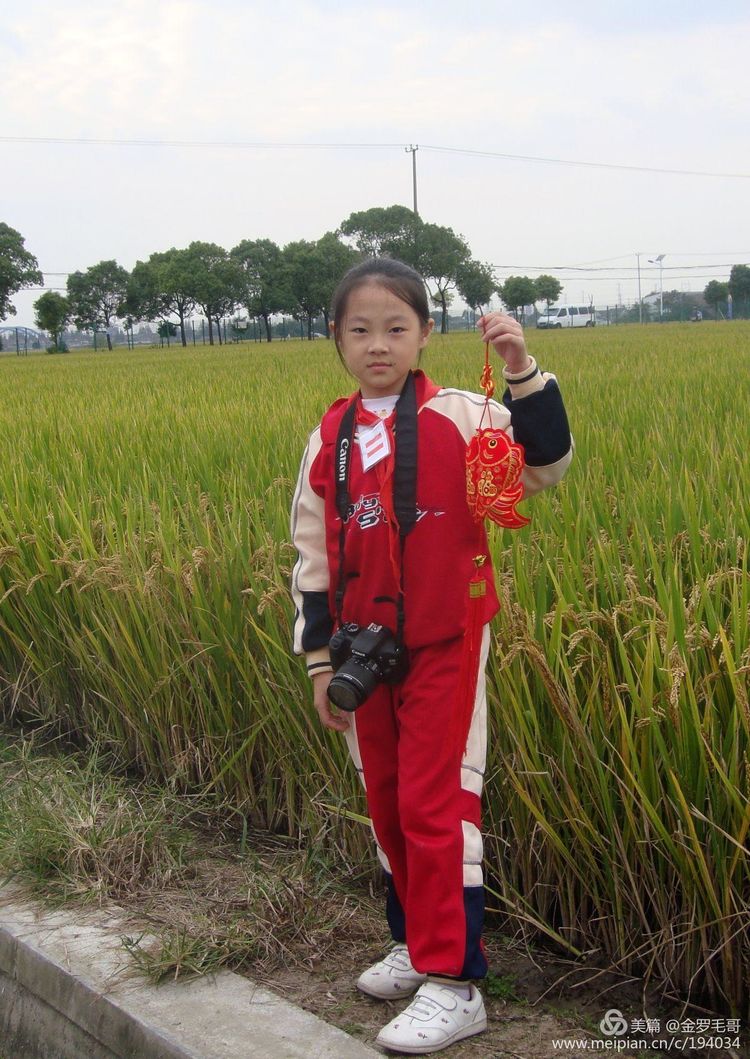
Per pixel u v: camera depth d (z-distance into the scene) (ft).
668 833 7.63
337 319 7.61
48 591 13.61
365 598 7.34
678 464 16.03
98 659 12.88
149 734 12.35
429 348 88.07
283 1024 7.52
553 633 8.36
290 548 11.62
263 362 89.66
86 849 9.97
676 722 7.44
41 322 293.23
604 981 8.14
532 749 8.22
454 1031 7.29
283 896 9.15
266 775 10.93
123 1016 7.74
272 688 10.60
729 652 7.07
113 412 33.96
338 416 7.74
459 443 7.32
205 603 11.43
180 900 9.49
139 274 338.75
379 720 7.57
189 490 15.93
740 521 11.09
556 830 8.41
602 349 73.15
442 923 7.18
